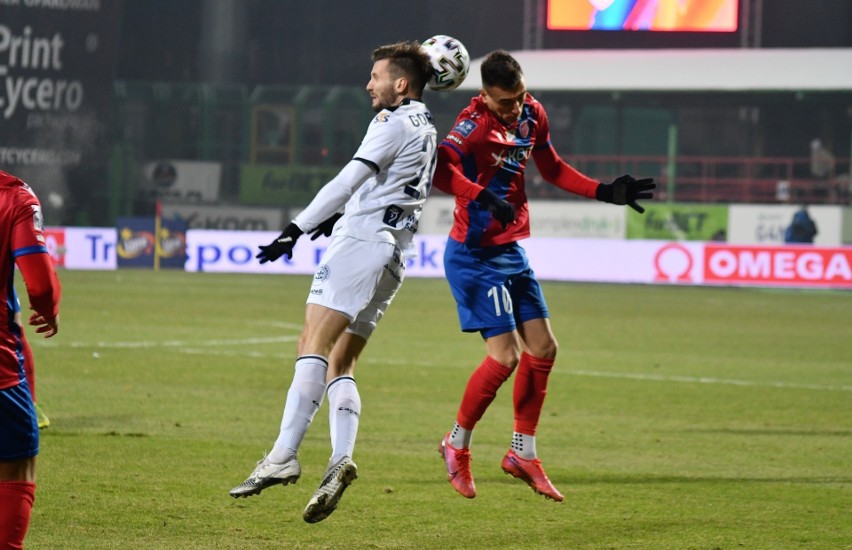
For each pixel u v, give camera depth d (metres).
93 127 97.62
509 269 19.53
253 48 123.50
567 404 33.41
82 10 96.38
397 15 123.38
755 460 25.36
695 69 102.69
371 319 16.81
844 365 44.81
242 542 17.22
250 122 108.50
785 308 71.06
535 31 117.12
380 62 16.44
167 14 120.12
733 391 36.94
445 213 95.75
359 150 15.70
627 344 50.62
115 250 90.94
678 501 20.84
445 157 18.73
